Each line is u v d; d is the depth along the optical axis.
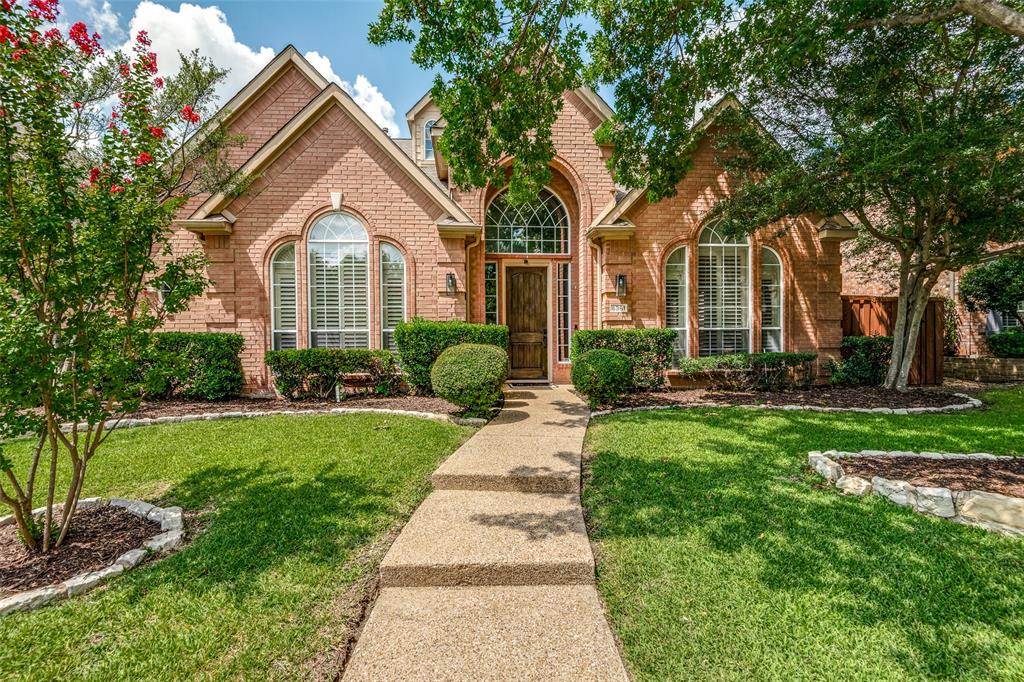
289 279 9.73
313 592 2.94
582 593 3.04
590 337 9.73
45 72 3.28
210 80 8.99
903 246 9.35
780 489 4.46
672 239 10.47
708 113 9.72
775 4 5.82
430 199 9.96
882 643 2.47
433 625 2.71
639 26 6.52
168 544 3.48
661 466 5.10
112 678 2.26
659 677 2.29
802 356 9.85
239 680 2.26
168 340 8.59
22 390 3.03
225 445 5.93
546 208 11.66
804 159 8.34
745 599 2.84
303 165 9.66
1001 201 7.29
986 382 11.97
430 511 4.11
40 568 3.14
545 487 4.62
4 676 2.25
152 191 3.72
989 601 2.79
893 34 6.83
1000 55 7.05
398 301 9.98
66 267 3.29
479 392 7.01
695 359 9.88
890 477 4.52
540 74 6.44
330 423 7.09
